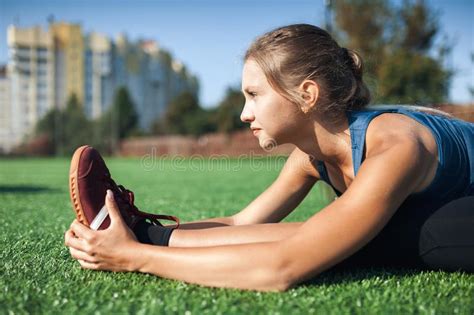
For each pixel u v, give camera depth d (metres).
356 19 18.69
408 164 1.40
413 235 1.58
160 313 1.26
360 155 1.53
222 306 1.30
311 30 1.58
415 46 19.28
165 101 71.25
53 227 3.08
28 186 7.38
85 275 1.65
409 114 1.61
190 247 1.50
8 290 1.49
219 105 34.53
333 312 1.28
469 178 1.58
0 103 54.22
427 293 1.45
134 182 9.22
